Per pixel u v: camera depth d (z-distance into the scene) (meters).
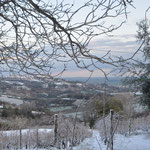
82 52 2.06
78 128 9.46
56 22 2.02
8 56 2.38
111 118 8.23
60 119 8.41
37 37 2.32
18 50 2.32
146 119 17.61
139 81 12.41
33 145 10.30
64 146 8.58
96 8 2.00
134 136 13.68
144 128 16.58
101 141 10.00
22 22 2.35
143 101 14.45
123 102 17.39
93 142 8.70
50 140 9.86
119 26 2.09
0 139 9.63
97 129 14.46
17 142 10.05
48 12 2.18
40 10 2.01
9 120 9.42
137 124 17.06
